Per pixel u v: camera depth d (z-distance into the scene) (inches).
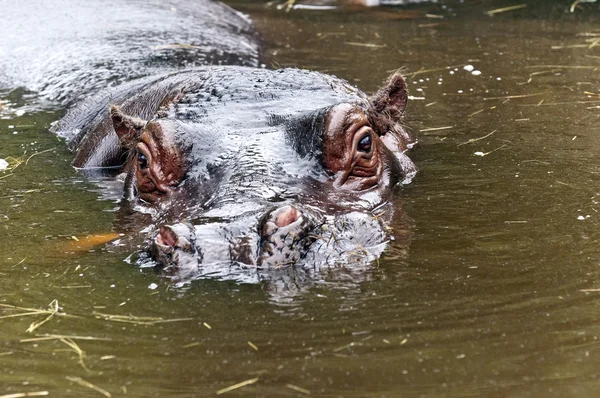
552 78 1288.1
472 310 596.4
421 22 1673.2
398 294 618.2
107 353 556.7
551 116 1109.7
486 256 683.4
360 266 657.0
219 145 769.6
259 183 713.6
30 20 1504.7
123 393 513.0
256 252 647.8
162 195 763.4
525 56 1417.3
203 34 1469.0
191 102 850.1
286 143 769.6
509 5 1788.9
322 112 776.3
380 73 1321.4
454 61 1395.2
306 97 845.2
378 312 593.9
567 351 545.0
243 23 1642.5
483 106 1165.7
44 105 1235.2
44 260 700.7
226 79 884.0
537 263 669.3
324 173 758.5
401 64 1379.2
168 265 655.1
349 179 774.5
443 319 584.7
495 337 562.6
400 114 906.7
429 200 821.2
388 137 946.1
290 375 523.2
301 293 617.6
